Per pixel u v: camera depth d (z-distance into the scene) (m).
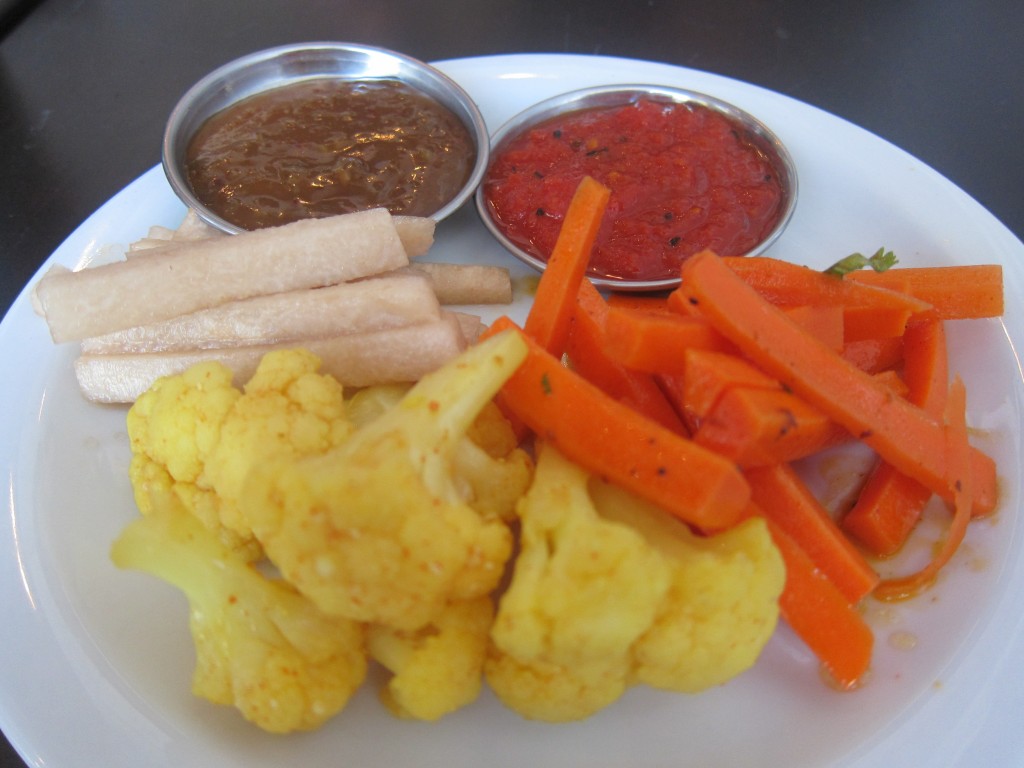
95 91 0.26
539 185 0.19
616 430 0.12
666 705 0.13
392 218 0.17
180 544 0.12
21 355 0.17
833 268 0.15
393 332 0.15
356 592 0.11
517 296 0.19
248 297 0.16
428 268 0.18
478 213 0.19
